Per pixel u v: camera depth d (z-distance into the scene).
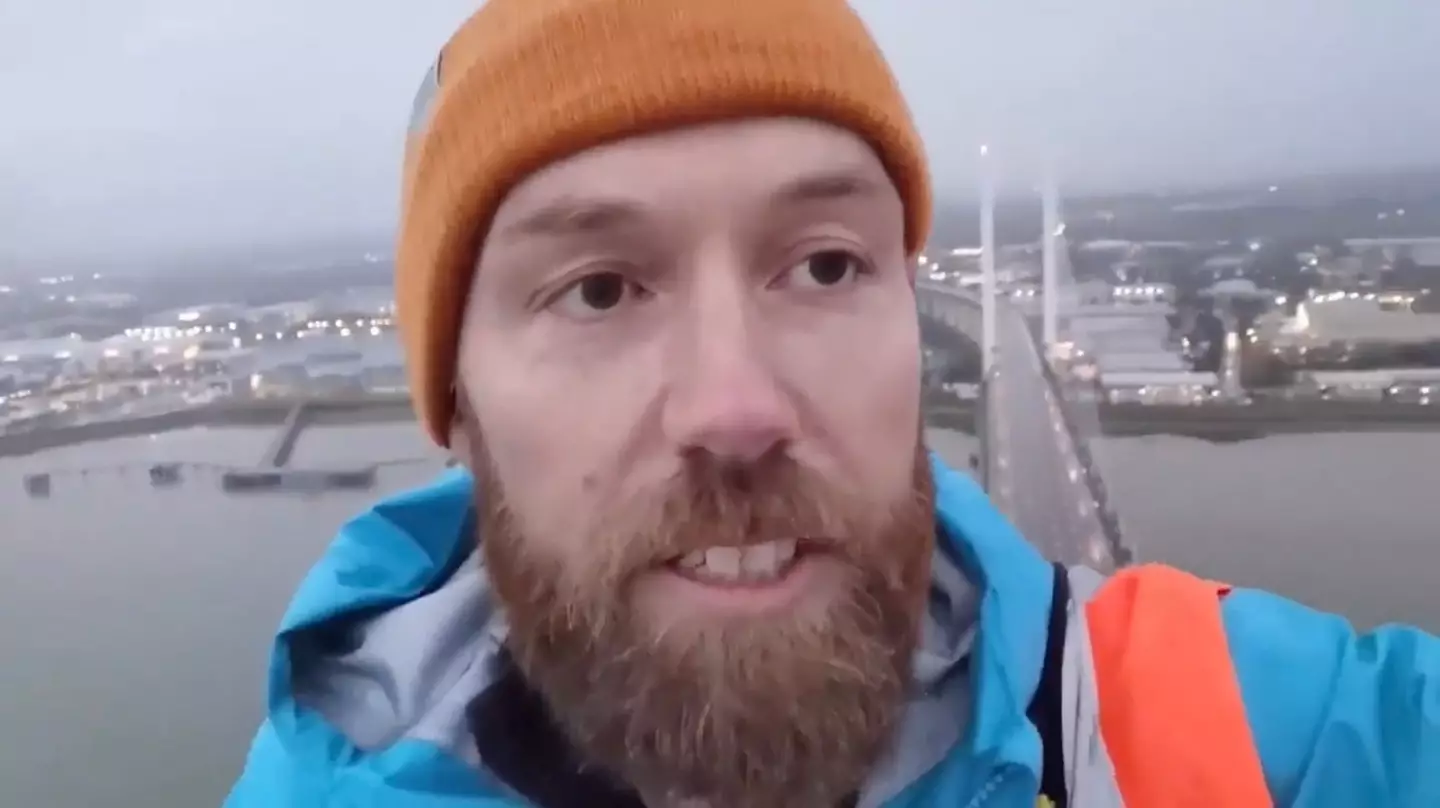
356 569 0.39
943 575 0.34
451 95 0.31
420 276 0.33
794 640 0.26
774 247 0.27
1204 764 0.29
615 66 0.27
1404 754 0.29
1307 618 0.33
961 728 0.31
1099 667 0.32
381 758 0.33
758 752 0.26
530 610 0.29
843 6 0.32
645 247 0.27
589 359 0.28
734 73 0.27
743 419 0.25
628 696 0.27
